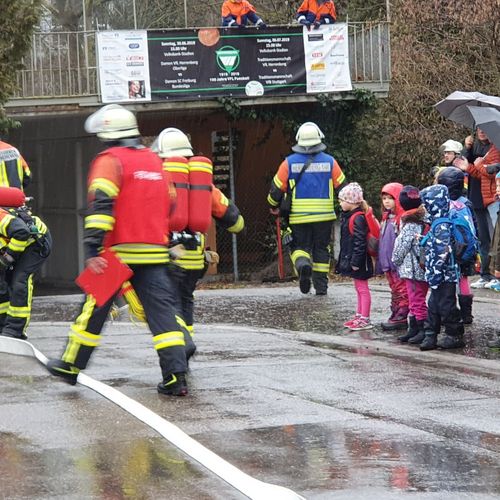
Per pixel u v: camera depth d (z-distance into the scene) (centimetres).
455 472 1055
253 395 1424
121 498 975
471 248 1802
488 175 2506
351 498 973
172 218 1530
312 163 2509
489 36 3988
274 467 1075
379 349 1841
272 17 4572
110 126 1399
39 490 998
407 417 1295
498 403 1382
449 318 1797
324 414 1307
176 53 3500
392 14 4144
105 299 1425
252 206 3862
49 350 1834
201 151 3838
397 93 4069
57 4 3628
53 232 4178
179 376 1412
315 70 3600
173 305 1426
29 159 4203
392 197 1995
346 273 2058
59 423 1258
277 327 2106
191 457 1104
